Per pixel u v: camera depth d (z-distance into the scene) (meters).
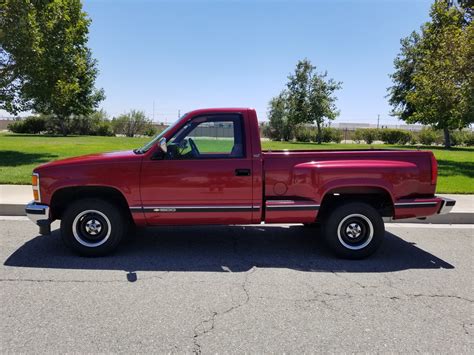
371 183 4.87
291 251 5.41
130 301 3.70
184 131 4.94
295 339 3.04
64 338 3.00
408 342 3.02
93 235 4.97
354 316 3.46
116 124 46.22
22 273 4.39
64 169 4.79
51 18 16.62
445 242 5.93
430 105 17.92
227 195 4.86
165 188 4.81
